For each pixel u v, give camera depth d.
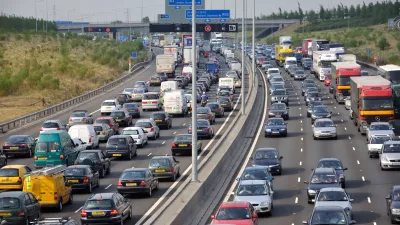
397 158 126.19
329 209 77.56
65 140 131.62
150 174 108.81
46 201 96.81
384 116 170.75
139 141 160.50
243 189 94.94
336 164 114.06
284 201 103.50
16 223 85.00
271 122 174.25
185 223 85.81
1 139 173.12
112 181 121.56
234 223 77.50
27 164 140.12
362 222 87.94
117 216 85.75
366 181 117.75
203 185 104.19
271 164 124.50
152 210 96.81
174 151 147.38
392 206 86.44
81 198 107.31
